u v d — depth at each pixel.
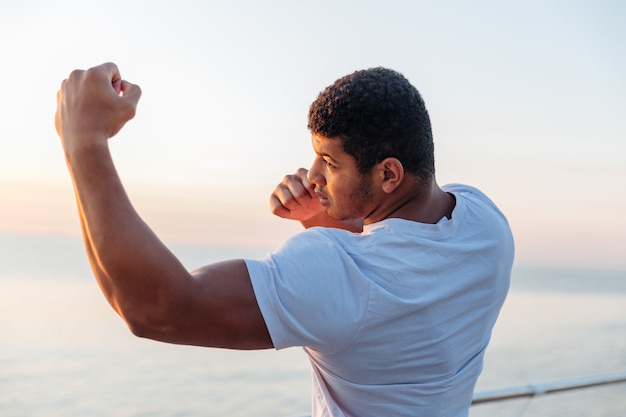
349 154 0.96
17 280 44.88
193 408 16.62
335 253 0.93
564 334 29.17
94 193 0.81
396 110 0.94
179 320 0.85
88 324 27.94
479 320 1.08
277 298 0.88
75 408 16.39
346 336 0.93
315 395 1.09
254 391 18.23
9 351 22.39
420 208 1.02
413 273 0.97
